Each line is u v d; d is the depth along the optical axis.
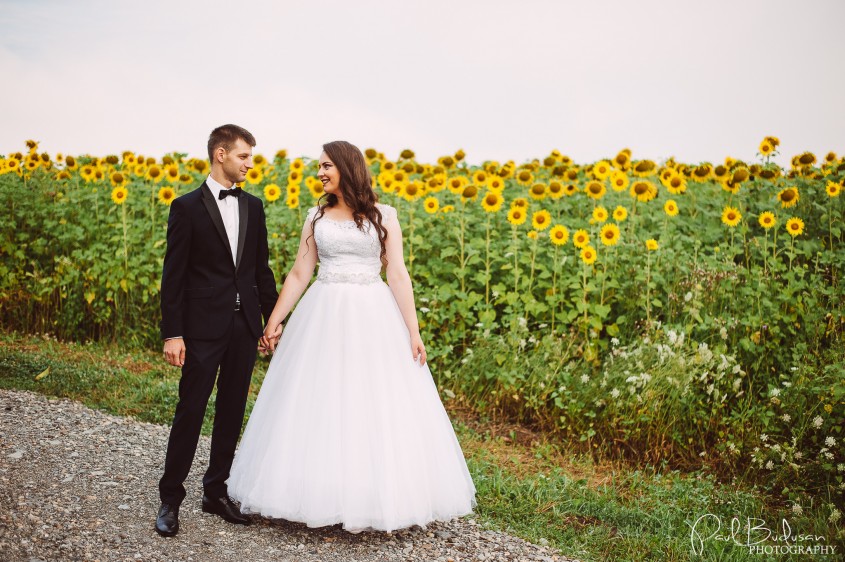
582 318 5.76
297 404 3.34
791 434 4.85
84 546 2.95
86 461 3.95
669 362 5.02
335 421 3.28
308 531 3.38
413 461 3.32
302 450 3.24
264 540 3.25
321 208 3.63
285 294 3.68
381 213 3.60
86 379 5.66
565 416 5.19
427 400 3.53
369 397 3.35
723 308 5.92
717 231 7.16
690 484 4.49
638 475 4.58
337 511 3.16
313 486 3.18
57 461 3.89
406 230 6.54
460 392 5.59
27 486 3.48
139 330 6.91
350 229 3.54
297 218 7.04
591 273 5.86
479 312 5.98
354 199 3.52
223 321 3.32
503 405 5.48
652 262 6.20
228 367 3.43
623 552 3.58
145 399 5.32
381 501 3.18
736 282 6.08
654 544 3.68
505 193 7.96
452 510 3.43
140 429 4.67
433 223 6.96
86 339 7.07
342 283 3.54
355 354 3.39
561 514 3.95
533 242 6.08
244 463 3.41
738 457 4.74
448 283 6.26
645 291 6.03
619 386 5.14
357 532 3.22
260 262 3.64
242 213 3.46
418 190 6.34
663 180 7.25
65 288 7.12
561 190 7.00
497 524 3.74
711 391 4.93
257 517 3.49
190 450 3.25
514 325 5.69
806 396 4.91
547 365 5.53
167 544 3.09
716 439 4.95
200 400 3.26
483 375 5.60
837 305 5.86
